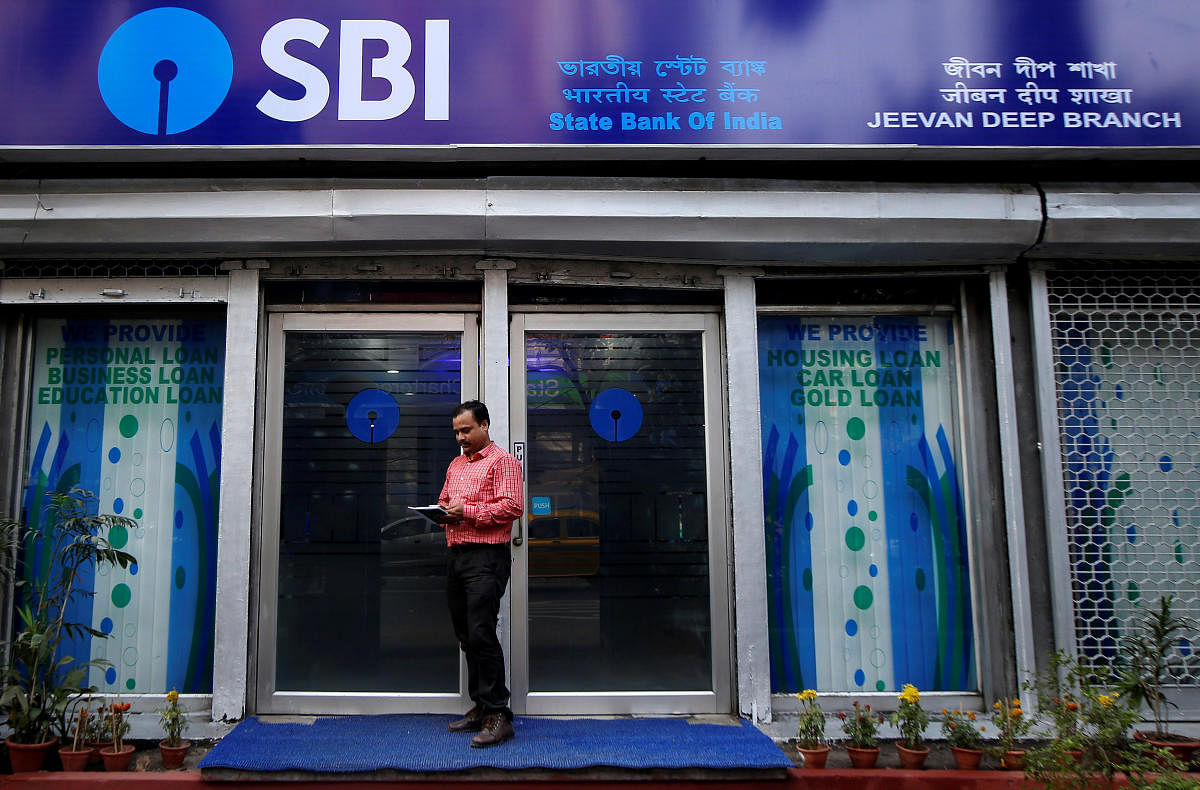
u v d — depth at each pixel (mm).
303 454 4691
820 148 4531
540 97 4520
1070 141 4574
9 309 4730
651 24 4586
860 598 4777
